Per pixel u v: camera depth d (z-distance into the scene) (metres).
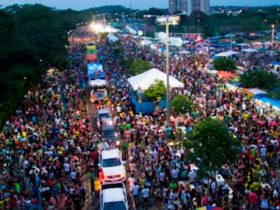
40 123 37.59
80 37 158.25
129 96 45.62
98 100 46.53
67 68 71.19
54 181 24.91
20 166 26.81
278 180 24.64
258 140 28.41
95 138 32.19
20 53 51.28
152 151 28.00
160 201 22.45
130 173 26.23
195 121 33.69
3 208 21.66
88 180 26.58
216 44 98.38
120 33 150.75
